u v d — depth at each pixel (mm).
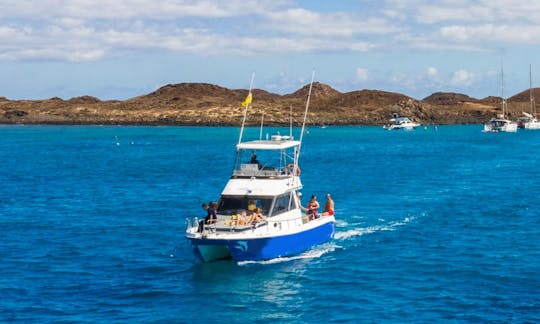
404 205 55562
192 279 31656
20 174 89500
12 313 27094
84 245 39969
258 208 34312
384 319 26156
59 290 30312
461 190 66625
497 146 157875
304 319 26219
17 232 44375
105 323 25859
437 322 25766
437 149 147375
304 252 36469
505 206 54688
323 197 61312
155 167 100250
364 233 42625
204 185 73312
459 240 40531
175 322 25922
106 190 69000
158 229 45156
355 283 30922
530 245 39031
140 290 30141
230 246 32594
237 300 28500
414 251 37438
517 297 28672
